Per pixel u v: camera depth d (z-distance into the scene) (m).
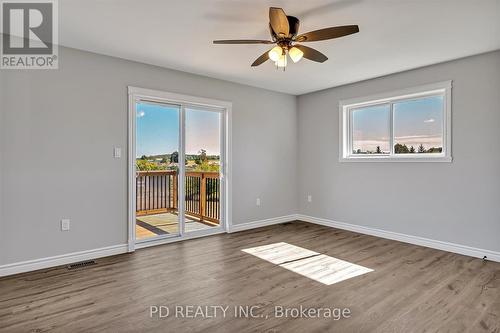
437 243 3.81
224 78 4.49
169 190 4.19
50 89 3.16
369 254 3.61
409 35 2.95
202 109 4.48
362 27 2.77
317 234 4.58
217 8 2.46
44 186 3.13
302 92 5.40
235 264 3.26
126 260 3.38
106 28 2.82
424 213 3.94
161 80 3.95
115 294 2.53
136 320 2.13
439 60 3.66
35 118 3.07
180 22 2.71
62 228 3.24
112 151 3.57
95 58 3.44
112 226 3.57
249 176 4.96
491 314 2.21
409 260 3.39
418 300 2.43
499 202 3.31
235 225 4.78
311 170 5.43
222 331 2.00
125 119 3.67
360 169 4.68
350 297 2.49
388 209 4.33
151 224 4.04
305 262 3.32
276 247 3.89
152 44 3.21
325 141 5.18
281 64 2.65
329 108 5.11
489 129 3.38
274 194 5.31
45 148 3.13
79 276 2.92
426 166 3.92
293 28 2.44
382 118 4.49
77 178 3.33
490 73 3.36
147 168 3.97
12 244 2.96
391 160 4.27
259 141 5.08
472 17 2.57
